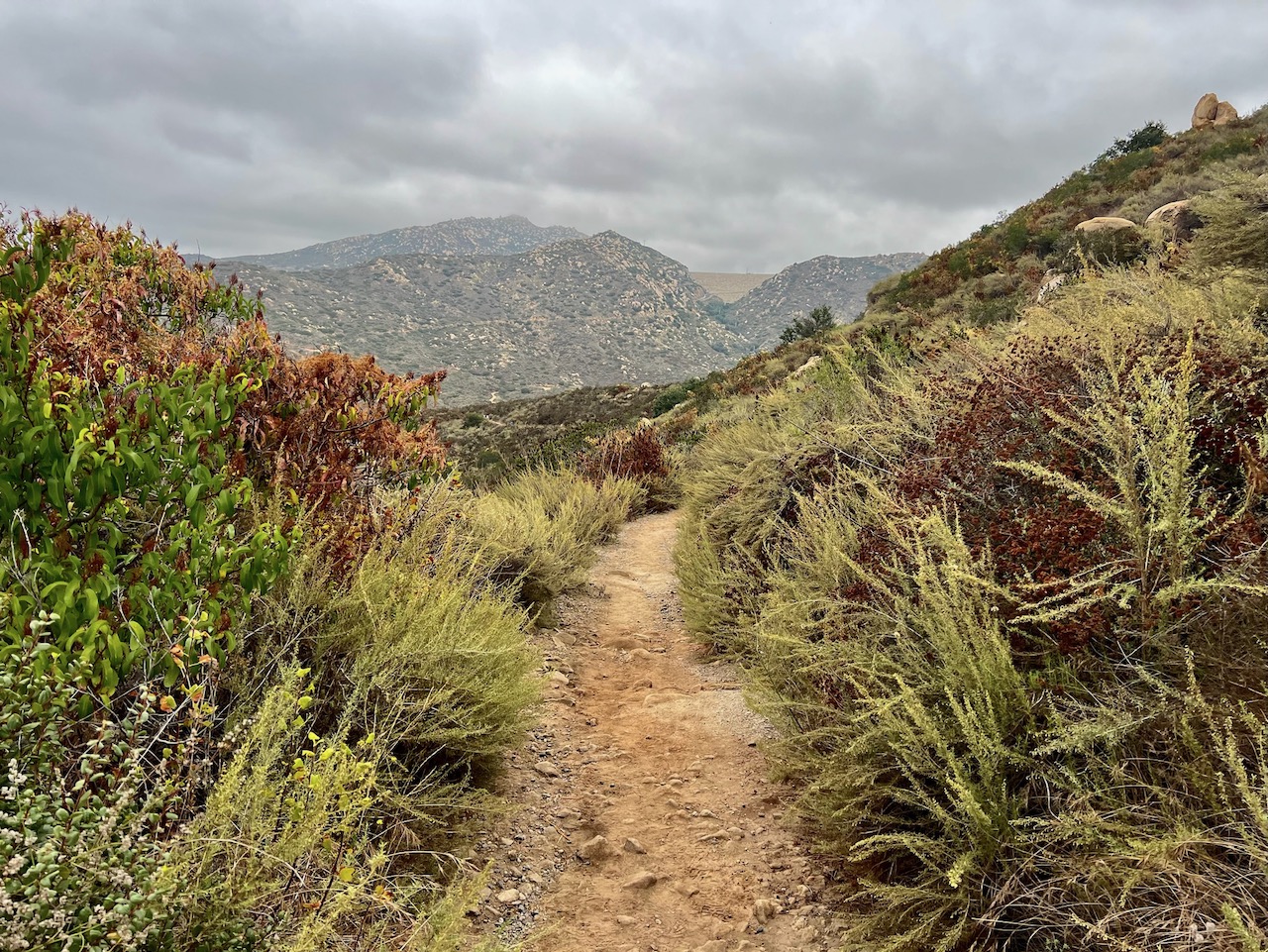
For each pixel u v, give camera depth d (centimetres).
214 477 260
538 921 267
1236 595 227
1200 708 204
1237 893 177
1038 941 213
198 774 193
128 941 135
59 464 225
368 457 430
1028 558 285
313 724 279
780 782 357
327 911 187
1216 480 294
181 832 171
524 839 317
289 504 343
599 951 252
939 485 367
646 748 413
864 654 308
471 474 1440
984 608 266
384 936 223
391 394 437
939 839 249
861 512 429
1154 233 1044
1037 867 219
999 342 528
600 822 336
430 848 282
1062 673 251
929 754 267
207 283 489
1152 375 283
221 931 159
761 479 630
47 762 156
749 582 530
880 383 563
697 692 491
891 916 242
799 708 349
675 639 620
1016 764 242
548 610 639
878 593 342
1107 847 209
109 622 212
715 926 264
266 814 204
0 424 221
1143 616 238
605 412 3991
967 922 222
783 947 250
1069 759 232
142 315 433
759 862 299
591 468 1330
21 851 137
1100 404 313
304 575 323
